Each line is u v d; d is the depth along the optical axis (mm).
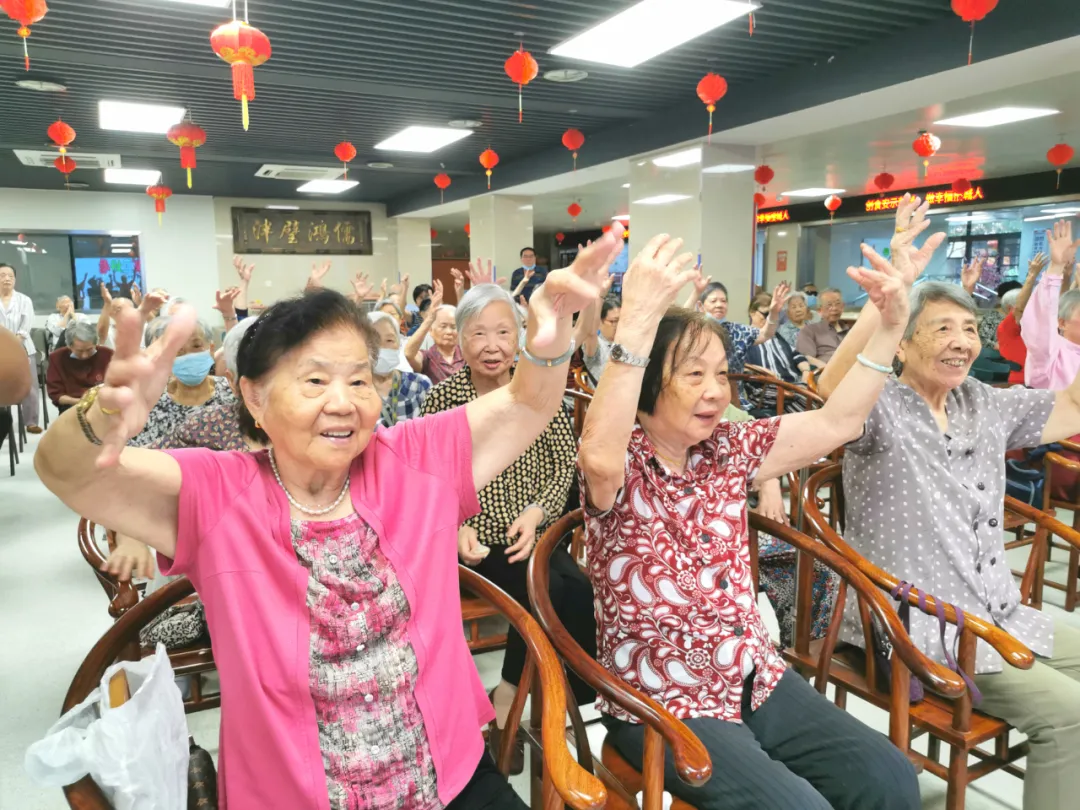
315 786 925
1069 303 2705
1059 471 2771
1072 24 3611
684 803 1223
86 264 11266
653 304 1148
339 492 1054
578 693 1601
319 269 3367
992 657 1474
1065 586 2793
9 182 10227
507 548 1872
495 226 9781
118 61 4867
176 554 956
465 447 1102
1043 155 7480
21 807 1772
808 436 1413
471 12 4082
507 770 1163
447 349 3971
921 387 1677
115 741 854
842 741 1252
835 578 1894
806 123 5602
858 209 10859
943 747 2020
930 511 1579
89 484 852
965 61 4105
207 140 7586
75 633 2709
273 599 957
